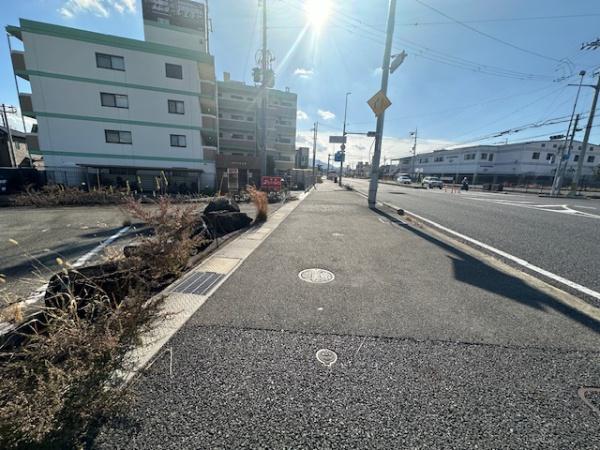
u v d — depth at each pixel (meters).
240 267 3.93
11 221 7.79
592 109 19.88
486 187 29.17
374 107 10.66
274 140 37.09
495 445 1.33
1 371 1.41
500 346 2.13
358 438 1.36
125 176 20.47
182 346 2.06
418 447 1.32
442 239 5.79
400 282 3.43
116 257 3.01
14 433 1.13
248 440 1.34
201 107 23.83
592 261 4.47
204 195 16.77
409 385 1.71
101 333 1.63
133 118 20.17
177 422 1.42
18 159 27.39
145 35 26.11
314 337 2.21
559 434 1.39
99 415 1.42
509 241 5.76
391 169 81.06
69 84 18.36
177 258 3.44
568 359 1.99
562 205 13.44
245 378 1.74
